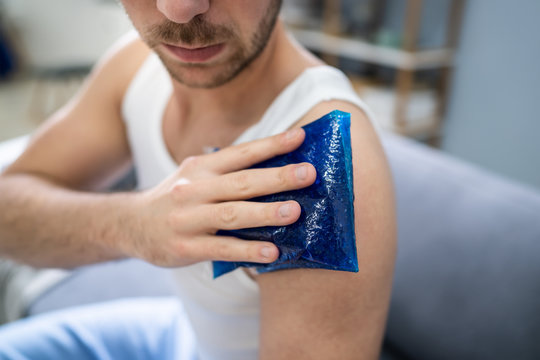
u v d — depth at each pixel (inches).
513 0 70.0
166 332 32.5
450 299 34.4
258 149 15.4
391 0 86.0
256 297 20.0
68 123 28.7
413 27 73.6
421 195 38.5
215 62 16.8
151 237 17.5
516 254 31.8
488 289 32.6
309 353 16.0
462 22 77.7
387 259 15.7
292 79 19.4
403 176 40.6
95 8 131.8
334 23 89.3
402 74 77.9
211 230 16.1
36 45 142.6
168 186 17.4
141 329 32.6
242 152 15.8
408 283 36.9
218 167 16.3
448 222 35.9
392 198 16.4
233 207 14.8
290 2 97.7
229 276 19.6
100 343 31.6
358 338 16.0
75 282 43.3
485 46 75.9
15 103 142.1
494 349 31.9
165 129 24.1
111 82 27.6
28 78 158.1
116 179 32.2
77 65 126.0
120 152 30.0
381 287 15.8
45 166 28.3
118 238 19.4
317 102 17.3
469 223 34.8
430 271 35.8
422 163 40.5
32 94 147.6
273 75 19.3
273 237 14.8
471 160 84.7
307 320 15.8
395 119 80.4
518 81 73.2
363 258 15.1
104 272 44.1
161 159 23.8
